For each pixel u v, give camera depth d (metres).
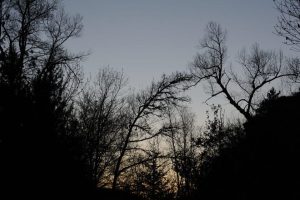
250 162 13.68
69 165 10.23
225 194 14.10
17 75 10.45
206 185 14.95
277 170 13.00
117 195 23.27
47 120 10.03
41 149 9.65
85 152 11.53
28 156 9.38
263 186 13.14
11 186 9.06
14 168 9.18
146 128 25.83
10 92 9.85
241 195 13.59
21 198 9.12
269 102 15.57
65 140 10.33
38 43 23.31
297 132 13.30
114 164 24.38
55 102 10.51
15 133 9.41
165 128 26.25
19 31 22.77
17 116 9.68
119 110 25.92
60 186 9.87
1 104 9.69
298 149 12.95
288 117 13.69
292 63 18.53
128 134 25.36
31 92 10.13
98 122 22.56
